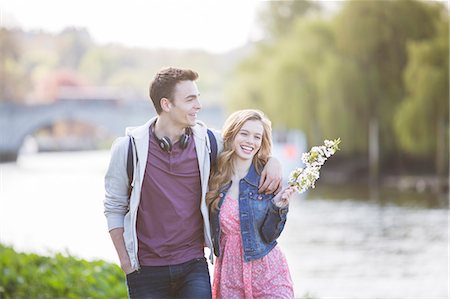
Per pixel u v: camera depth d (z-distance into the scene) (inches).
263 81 1867.6
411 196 1352.1
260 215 185.9
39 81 3774.6
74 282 304.5
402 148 1557.6
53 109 2765.7
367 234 885.2
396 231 910.4
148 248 181.5
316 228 943.0
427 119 1448.1
